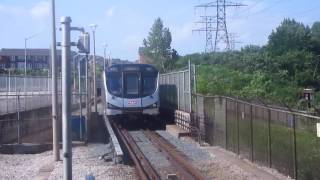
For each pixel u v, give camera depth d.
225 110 23.89
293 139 15.70
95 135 32.44
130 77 36.47
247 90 34.88
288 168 16.25
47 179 17.09
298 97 30.50
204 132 27.92
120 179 17.09
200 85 38.34
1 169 19.44
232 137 22.78
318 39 56.62
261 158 18.77
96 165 19.91
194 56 72.69
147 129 34.94
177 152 23.22
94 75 53.91
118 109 36.16
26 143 26.16
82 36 7.71
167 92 43.91
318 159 14.10
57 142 21.44
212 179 16.97
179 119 33.69
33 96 36.38
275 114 17.39
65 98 7.01
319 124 13.82
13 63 138.62
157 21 103.12
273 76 40.56
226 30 70.50
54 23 21.41
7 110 30.05
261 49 57.12
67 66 7.05
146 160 21.00
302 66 45.12
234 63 50.28
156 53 101.38
